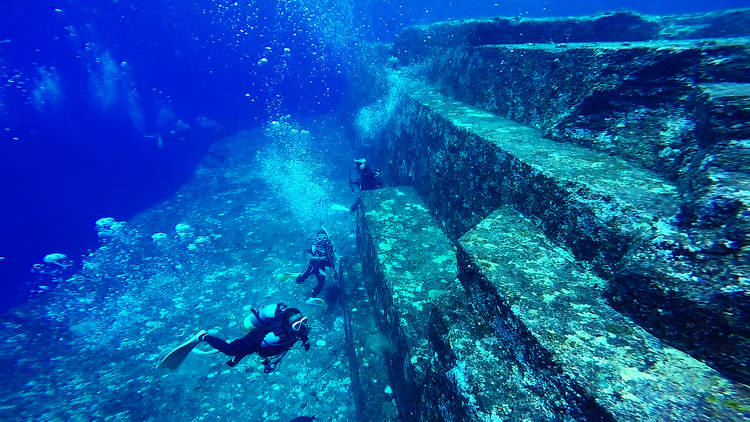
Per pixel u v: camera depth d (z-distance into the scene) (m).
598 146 2.62
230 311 5.40
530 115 3.60
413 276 3.46
